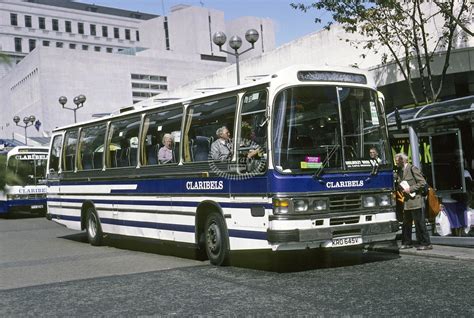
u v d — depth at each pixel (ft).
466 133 33.40
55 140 49.93
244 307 19.45
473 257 27.73
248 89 27.66
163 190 34.32
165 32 396.16
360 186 27.09
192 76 320.70
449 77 59.00
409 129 33.68
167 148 34.17
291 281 24.21
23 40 359.87
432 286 21.63
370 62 67.67
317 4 48.39
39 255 38.93
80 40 389.60
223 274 26.99
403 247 32.48
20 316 20.03
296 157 25.76
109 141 41.06
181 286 24.34
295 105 26.27
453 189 33.96
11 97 309.83
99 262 33.91
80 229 45.34
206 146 30.45
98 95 280.10
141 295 22.79
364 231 26.86
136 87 295.69
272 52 86.58
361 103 28.14
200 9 383.24
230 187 28.30
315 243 25.62
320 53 76.13
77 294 23.82
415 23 50.14
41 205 75.61
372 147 28.09
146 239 36.68
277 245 25.08
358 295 20.54
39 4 368.89
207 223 30.45
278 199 25.14
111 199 40.60
